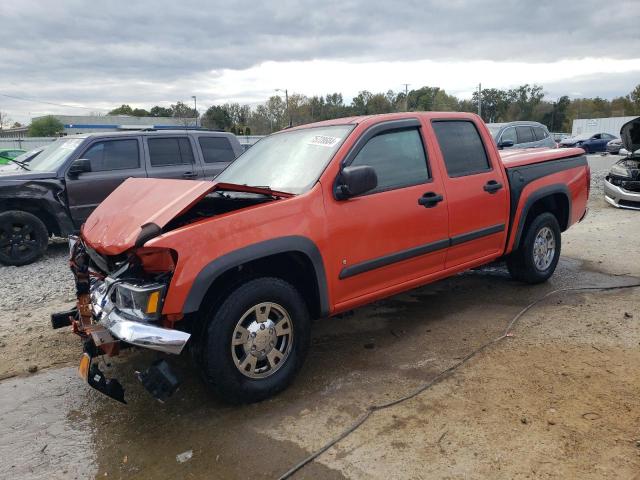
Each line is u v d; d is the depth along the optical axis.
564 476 2.60
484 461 2.75
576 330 4.39
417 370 3.84
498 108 87.50
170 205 3.34
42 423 3.40
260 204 3.54
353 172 3.57
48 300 5.91
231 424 3.26
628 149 11.04
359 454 2.88
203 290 3.13
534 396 3.36
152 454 3.01
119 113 83.25
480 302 5.25
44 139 33.97
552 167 5.57
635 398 3.27
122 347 3.33
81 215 8.16
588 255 6.98
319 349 4.31
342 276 3.79
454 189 4.49
